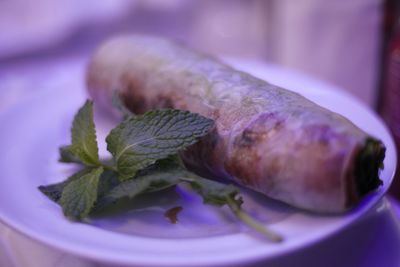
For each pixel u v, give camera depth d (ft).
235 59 1.24
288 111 0.79
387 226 0.80
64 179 0.91
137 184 0.79
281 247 0.71
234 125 0.82
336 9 1.29
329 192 0.73
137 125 0.82
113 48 1.09
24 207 0.81
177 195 0.85
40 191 0.86
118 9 1.80
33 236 0.74
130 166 0.81
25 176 0.90
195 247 0.73
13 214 0.78
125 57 1.05
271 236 0.72
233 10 1.82
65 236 0.74
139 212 0.81
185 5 1.85
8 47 1.60
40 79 1.40
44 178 0.91
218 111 0.85
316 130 0.75
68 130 1.05
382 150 0.74
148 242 0.75
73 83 1.20
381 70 1.21
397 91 1.01
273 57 1.57
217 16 1.81
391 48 1.04
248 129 0.80
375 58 1.27
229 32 1.73
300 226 0.75
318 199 0.74
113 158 0.85
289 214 0.78
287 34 1.42
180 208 0.82
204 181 0.78
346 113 0.99
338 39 1.32
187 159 0.90
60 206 0.82
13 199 0.83
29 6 1.73
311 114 0.77
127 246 0.74
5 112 1.05
